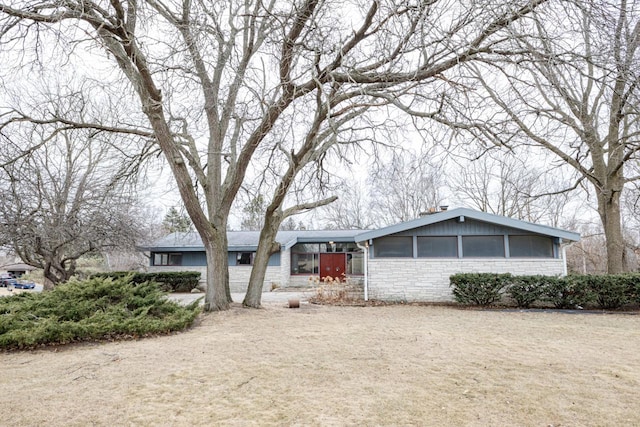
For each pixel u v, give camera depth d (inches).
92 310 313.7
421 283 515.2
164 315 339.6
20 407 150.9
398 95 301.7
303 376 188.1
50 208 558.6
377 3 251.6
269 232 443.8
